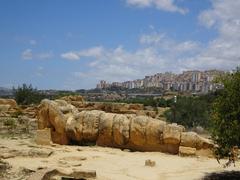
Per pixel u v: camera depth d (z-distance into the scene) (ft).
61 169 61.72
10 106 155.63
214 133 66.54
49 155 81.15
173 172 73.77
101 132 98.89
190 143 91.04
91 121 99.55
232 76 68.54
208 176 71.36
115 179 64.44
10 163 68.95
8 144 93.09
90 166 74.64
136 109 135.44
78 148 94.12
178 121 178.50
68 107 104.22
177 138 91.86
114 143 98.68
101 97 372.79
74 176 60.80
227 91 66.80
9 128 124.88
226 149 65.31
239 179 69.56
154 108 209.46
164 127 93.50
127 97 373.61
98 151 92.07
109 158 84.12
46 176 56.44
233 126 64.13
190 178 69.56
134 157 86.94
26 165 68.03
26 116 149.28
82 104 136.67
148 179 67.31
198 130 151.43
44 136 96.94
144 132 94.43
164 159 85.71
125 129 96.17
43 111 98.53
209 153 90.38
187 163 82.43
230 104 65.72
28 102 208.95
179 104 183.11
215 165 81.15
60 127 98.68
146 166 77.71
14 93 212.43
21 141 101.45
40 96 220.23
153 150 95.09
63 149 91.15
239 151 88.53
